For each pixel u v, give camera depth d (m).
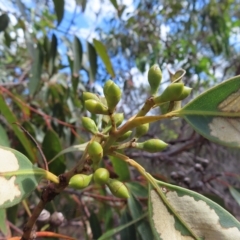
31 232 0.11
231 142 0.10
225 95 0.10
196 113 0.10
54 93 0.39
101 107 0.10
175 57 0.60
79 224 0.37
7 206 0.09
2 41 0.49
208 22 0.60
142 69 0.61
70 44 0.35
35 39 0.38
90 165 0.10
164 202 0.10
